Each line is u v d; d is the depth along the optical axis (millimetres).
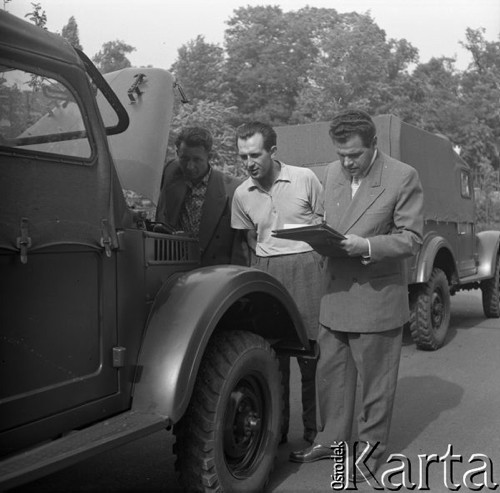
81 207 2564
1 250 2271
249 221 4039
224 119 15336
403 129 6852
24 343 2371
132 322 2850
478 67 43250
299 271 3902
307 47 42625
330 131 3463
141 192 3699
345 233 3512
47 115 2547
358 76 37406
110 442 2482
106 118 3865
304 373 4098
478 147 38688
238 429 3264
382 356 3557
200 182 4176
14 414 2336
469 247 8828
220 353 3111
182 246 3334
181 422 3020
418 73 43156
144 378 2824
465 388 5617
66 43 2617
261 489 3348
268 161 3805
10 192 2301
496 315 9312
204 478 2986
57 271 2490
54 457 2314
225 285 3057
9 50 2377
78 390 2578
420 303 6969
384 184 3461
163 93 3994
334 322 3568
